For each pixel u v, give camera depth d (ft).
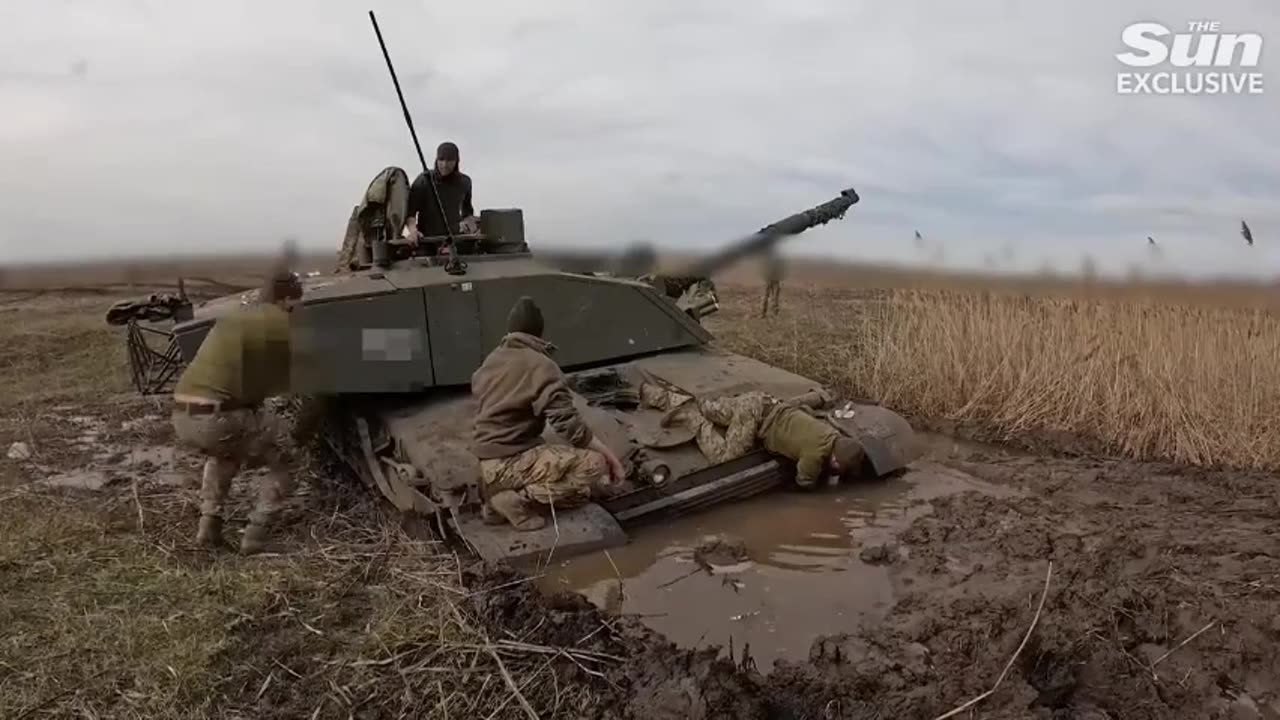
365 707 14.79
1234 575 17.84
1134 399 29.27
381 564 19.65
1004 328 32.37
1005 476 25.40
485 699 14.70
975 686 13.89
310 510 24.35
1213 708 13.91
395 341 23.30
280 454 22.00
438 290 23.95
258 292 25.61
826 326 45.29
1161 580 17.34
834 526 20.97
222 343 20.77
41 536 21.36
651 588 17.62
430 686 15.01
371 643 16.21
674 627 16.12
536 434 19.66
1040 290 32.27
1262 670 14.75
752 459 22.86
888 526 21.02
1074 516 21.79
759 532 20.59
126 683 15.43
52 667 15.78
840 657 14.87
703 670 14.23
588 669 15.03
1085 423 29.96
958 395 32.12
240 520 23.54
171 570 19.61
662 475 21.40
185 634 16.76
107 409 35.50
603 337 25.95
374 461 22.85
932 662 14.74
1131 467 26.61
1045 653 14.70
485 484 19.47
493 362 19.61
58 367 42.86
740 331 44.09
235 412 20.94
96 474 27.63
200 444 20.76
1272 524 21.43
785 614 16.60
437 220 27.96
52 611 17.65
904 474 25.07
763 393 23.57
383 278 24.58
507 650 15.70
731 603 17.03
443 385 23.85
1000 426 30.55
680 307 28.27
